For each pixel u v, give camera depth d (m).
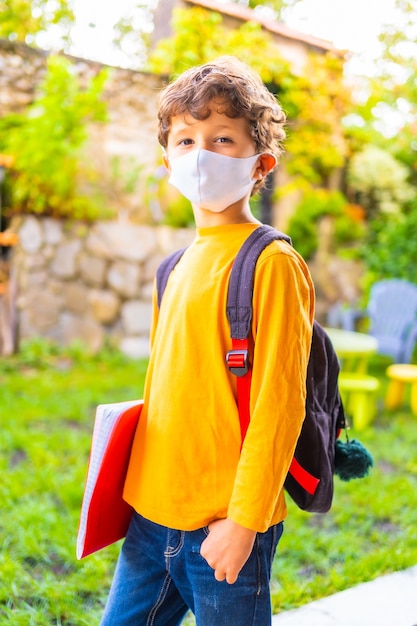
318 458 1.24
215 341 1.17
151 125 6.18
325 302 7.28
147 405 1.29
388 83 5.90
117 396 5.04
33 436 3.87
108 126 6.15
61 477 3.23
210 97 1.20
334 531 2.86
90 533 1.31
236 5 5.30
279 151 1.40
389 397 5.04
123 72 5.81
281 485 1.10
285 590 2.21
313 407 1.25
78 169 6.14
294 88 5.59
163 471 1.19
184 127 1.24
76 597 2.21
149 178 6.40
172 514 1.17
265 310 1.13
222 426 1.16
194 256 1.27
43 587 2.21
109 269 6.38
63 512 2.89
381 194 7.67
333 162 6.84
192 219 6.71
